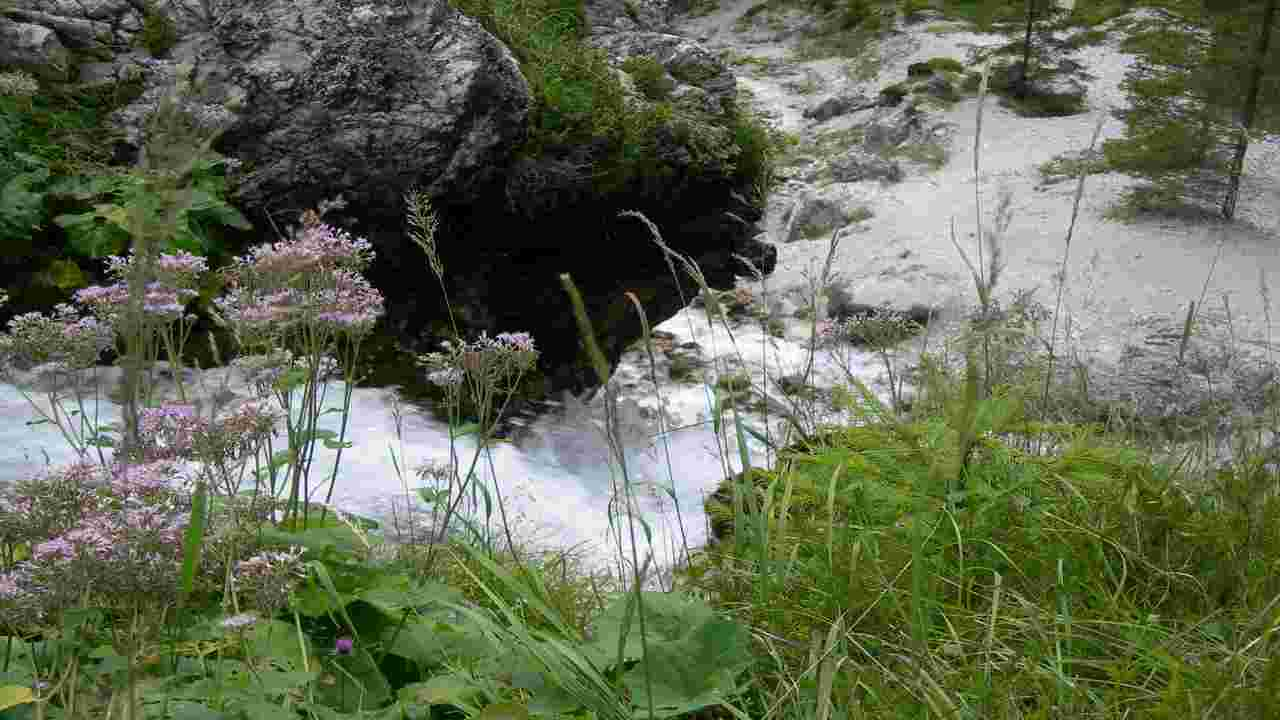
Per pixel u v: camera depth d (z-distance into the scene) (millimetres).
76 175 6137
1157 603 2961
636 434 7074
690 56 8711
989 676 2441
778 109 22500
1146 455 3660
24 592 2088
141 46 6688
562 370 7953
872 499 3277
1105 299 12461
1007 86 21094
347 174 6684
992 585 2975
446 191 6844
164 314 2805
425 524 4996
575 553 4836
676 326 10906
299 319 3129
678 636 2471
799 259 14922
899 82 22203
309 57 6730
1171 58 17719
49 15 6527
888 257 14422
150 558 2074
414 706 2348
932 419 3611
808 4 27406
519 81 7094
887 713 2365
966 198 16906
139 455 2236
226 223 6172
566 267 7754
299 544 2752
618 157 7488
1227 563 3037
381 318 7066
